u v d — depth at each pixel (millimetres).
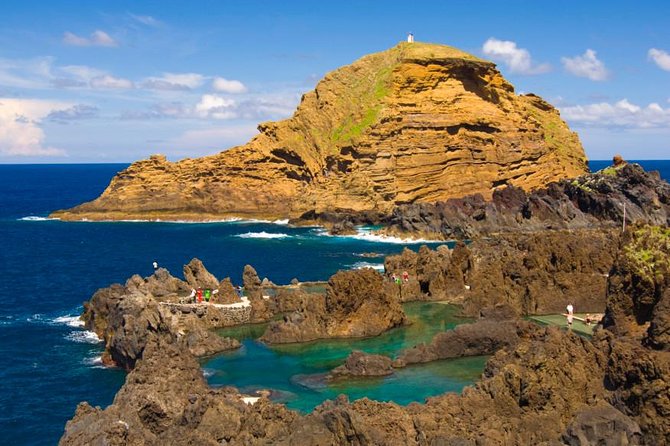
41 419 49750
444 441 34875
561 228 148125
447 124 185750
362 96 198000
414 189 178875
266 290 90375
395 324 71062
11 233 168875
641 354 40844
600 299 73688
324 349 64312
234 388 49188
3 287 100188
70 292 97000
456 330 59938
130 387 46281
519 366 42594
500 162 191000
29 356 64438
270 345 66250
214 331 71812
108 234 166000
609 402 40656
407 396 50062
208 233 165750
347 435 36156
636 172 152125
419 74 192625
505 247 99625
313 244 143125
